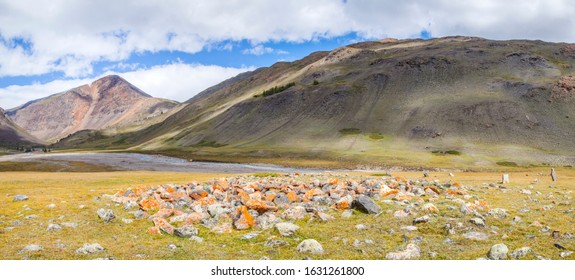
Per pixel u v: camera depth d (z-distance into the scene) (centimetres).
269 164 17238
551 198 3056
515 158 17225
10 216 2533
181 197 3061
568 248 1620
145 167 14500
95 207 2852
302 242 1720
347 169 15625
